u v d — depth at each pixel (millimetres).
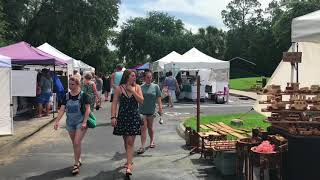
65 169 8445
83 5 46031
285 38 52188
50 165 8812
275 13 89312
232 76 86188
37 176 7902
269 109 6980
